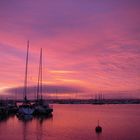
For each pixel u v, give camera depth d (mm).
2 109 75750
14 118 71438
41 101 81625
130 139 40031
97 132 46656
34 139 39344
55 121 65812
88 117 80812
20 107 76500
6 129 50031
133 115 90938
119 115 91188
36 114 75875
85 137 41469
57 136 42125
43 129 50219
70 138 40469
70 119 72500
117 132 46938
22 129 50125
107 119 74250
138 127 54531
